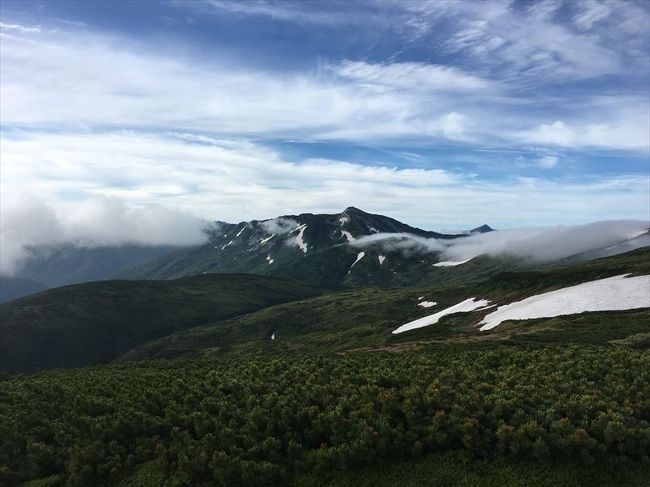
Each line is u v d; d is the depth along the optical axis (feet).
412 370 117.80
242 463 72.90
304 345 481.05
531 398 86.53
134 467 82.74
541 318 247.91
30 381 156.97
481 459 71.41
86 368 221.25
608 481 64.49
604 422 73.56
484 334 236.63
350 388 100.58
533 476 66.28
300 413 87.10
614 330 177.37
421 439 75.56
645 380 97.19
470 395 88.99
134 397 116.57
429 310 492.54
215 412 100.63
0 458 88.74
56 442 95.81
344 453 72.43
